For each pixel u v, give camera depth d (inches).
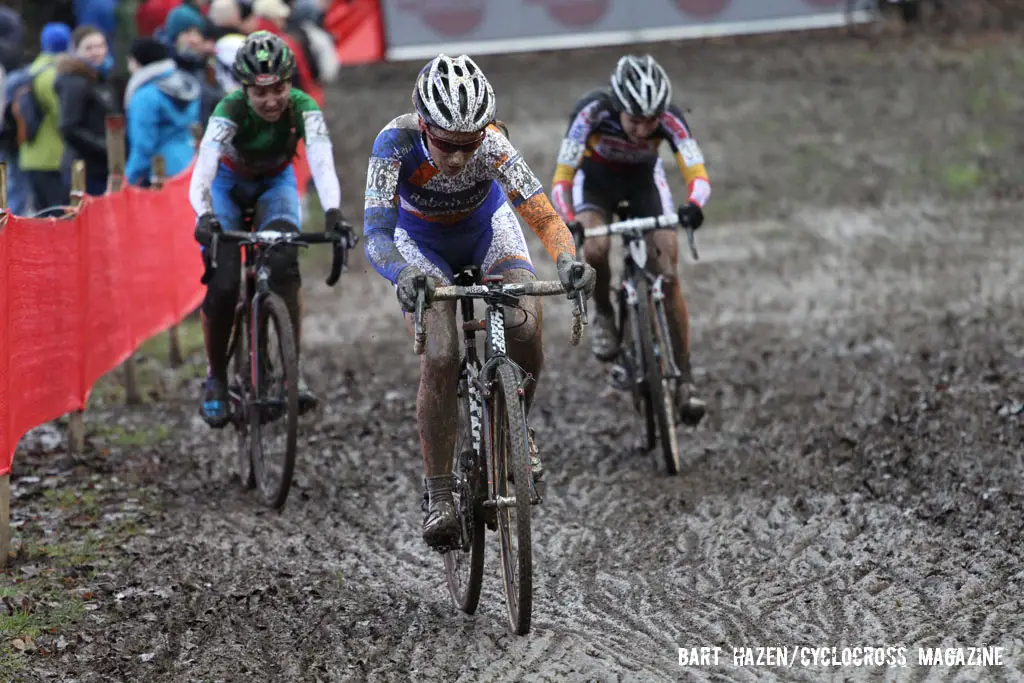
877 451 682.8
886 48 2234.3
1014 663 437.4
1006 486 603.8
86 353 732.7
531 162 1600.6
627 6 2409.0
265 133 674.2
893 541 560.7
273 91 649.6
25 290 617.0
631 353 724.0
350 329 1075.9
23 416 615.5
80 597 537.0
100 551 593.9
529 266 510.6
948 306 1011.9
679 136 712.4
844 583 524.7
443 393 486.3
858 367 863.7
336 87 2178.9
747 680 441.7
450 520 482.3
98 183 1072.8
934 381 802.2
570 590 537.3
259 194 707.4
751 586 530.0
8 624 504.7
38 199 1119.0
